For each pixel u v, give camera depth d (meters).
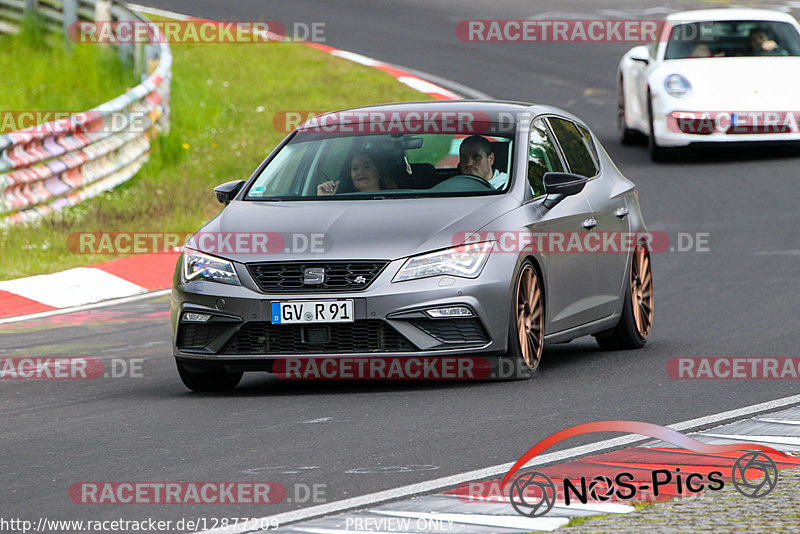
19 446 22.34
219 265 26.72
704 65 64.06
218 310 26.41
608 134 73.19
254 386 28.33
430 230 26.53
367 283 25.97
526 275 27.25
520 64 93.00
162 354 32.66
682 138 62.66
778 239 47.94
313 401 25.80
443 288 25.94
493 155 28.88
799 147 67.25
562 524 16.34
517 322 26.88
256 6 111.88
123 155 60.84
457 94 82.81
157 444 22.14
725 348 30.83
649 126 64.62
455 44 99.38
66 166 54.12
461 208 27.27
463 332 26.19
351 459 20.50
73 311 39.66
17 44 84.56
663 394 25.52
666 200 56.31
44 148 52.97
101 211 53.09
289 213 27.59
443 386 26.92
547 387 26.50
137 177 61.97
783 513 16.56
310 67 90.44
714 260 45.00
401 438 21.95
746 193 56.78
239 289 26.33
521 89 84.94
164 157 65.88
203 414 24.80
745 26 65.50
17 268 44.22
